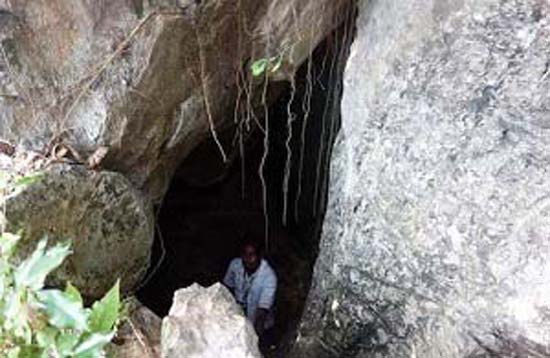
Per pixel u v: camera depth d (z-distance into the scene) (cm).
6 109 411
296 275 650
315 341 421
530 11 313
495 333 320
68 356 216
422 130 356
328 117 550
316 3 427
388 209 373
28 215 368
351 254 399
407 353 363
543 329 302
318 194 605
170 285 627
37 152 409
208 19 416
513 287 312
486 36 329
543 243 304
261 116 548
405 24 373
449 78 344
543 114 308
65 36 402
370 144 392
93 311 226
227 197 684
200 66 434
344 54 476
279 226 692
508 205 317
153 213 475
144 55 406
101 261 421
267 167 680
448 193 340
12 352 217
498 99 324
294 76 484
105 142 418
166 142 455
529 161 312
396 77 374
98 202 411
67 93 412
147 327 395
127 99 415
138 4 396
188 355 319
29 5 393
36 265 214
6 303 215
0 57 402
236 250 666
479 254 326
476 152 330
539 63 310
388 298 374
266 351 545
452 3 345
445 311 343
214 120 482
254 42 443
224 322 332
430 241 349
